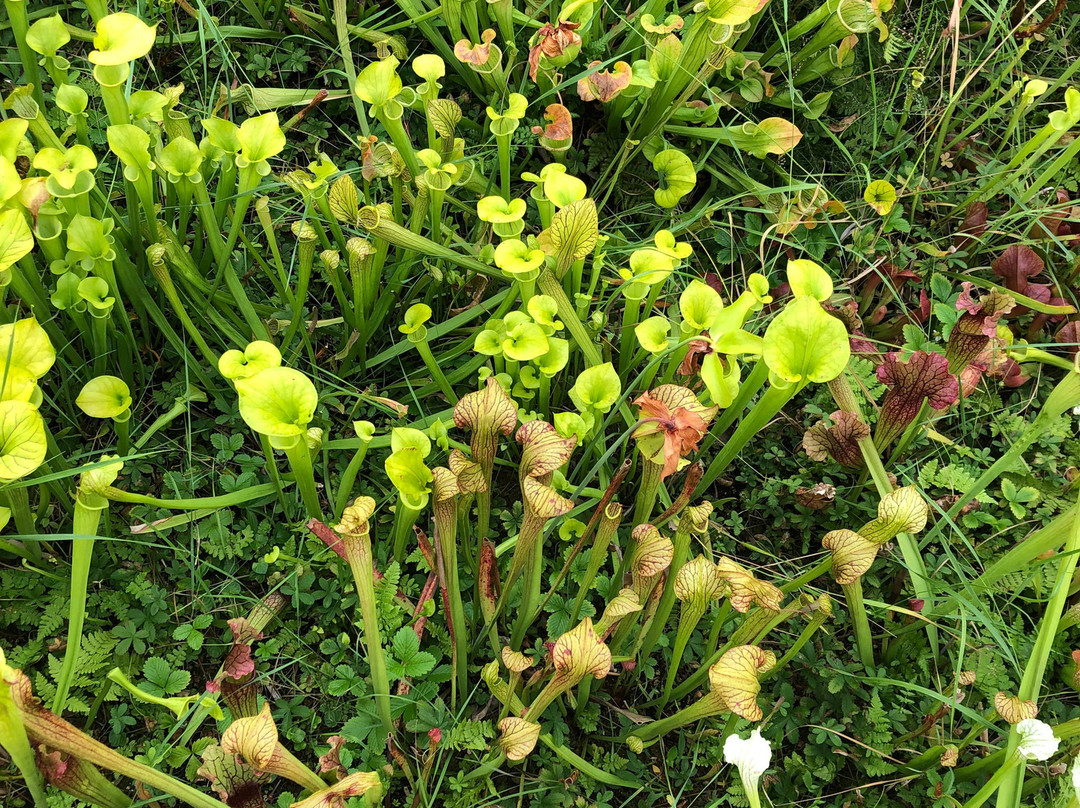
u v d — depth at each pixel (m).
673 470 0.88
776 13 1.55
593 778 1.05
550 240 1.06
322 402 1.25
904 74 1.49
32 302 1.06
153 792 1.00
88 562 0.87
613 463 1.26
